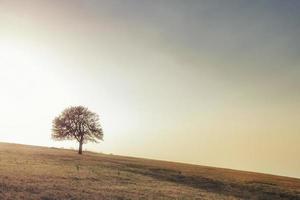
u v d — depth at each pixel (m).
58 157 73.12
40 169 47.88
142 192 39.19
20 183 34.88
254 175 83.62
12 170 42.97
